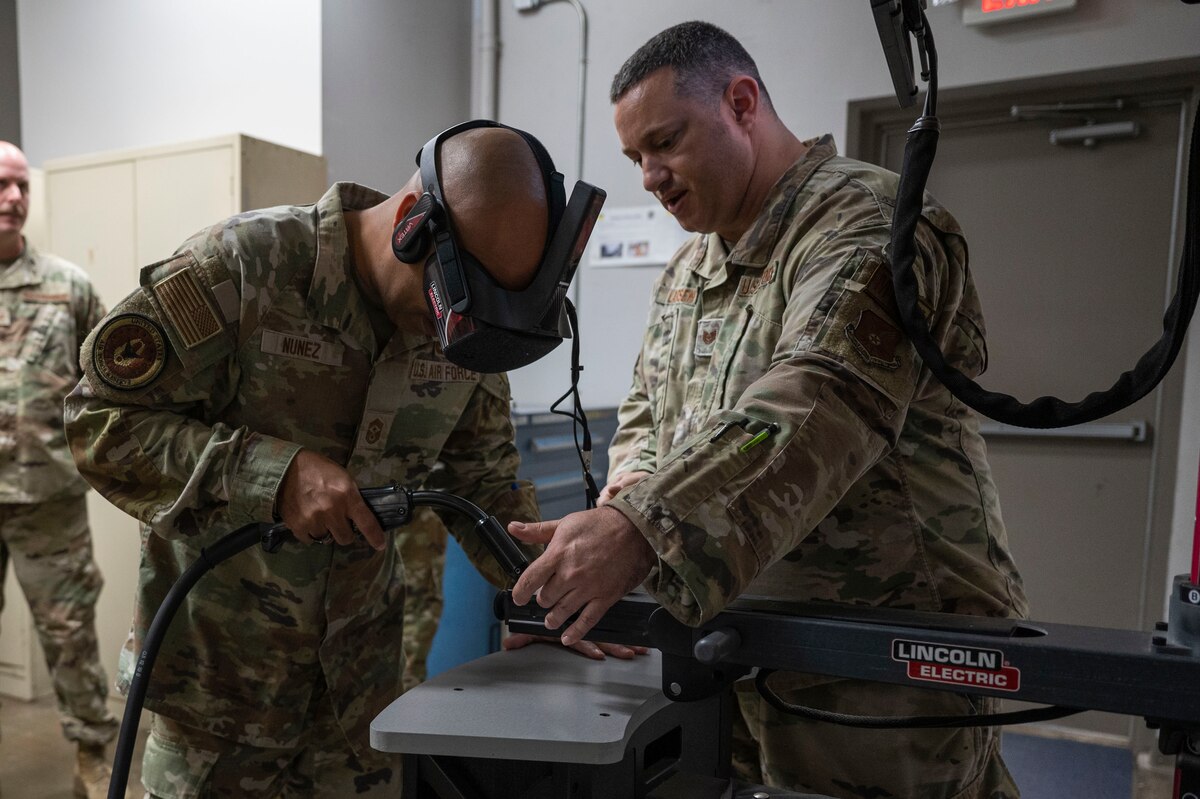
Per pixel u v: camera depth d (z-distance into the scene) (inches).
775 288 40.8
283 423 38.7
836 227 37.1
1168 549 91.0
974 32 90.0
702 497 27.8
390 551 44.8
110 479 37.7
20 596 107.0
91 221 99.9
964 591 39.6
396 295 36.7
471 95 123.1
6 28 119.5
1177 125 89.7
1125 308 93.7
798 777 41.6
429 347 40.4
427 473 44.8
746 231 46.1
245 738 40.1
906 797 40.0
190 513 36.8
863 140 102.4
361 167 104.2
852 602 40.2
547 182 32.7
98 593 88.3
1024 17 86.7
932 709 39.2
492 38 118.6
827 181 41.0
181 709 39.8
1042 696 24.0
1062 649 23.7
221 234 36.3
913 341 28.5
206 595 39.4
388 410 40.0
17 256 90.6
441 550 83.8
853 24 95.9
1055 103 93.7
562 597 27.5
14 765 90.7
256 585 39.5
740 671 29.9
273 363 37.6
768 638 27.8
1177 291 22.8
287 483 34.6
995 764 42.7
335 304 37.8
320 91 97.7
